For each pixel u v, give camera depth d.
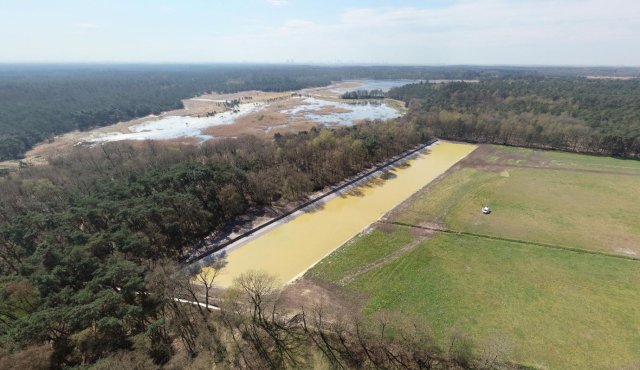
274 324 46.59
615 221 76.06
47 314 36.84
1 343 34.59
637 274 57.50
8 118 179.00
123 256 52.84
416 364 40.38
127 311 39.81
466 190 95.44
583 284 55.31
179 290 48.16
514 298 52.41
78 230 58.69
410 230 74.19
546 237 69.94
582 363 40.97
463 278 57.47
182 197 66.69
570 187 95.88
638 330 45.78
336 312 49.50
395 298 53.00
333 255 65.50
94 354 38.03
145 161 108.12
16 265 58.00
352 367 40.50
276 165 100.25
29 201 82.88
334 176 105.44
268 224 78.94
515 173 107.88
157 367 36.97
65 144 161.62
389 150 127.81
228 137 162.50
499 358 40.81
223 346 43.38
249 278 48.16
